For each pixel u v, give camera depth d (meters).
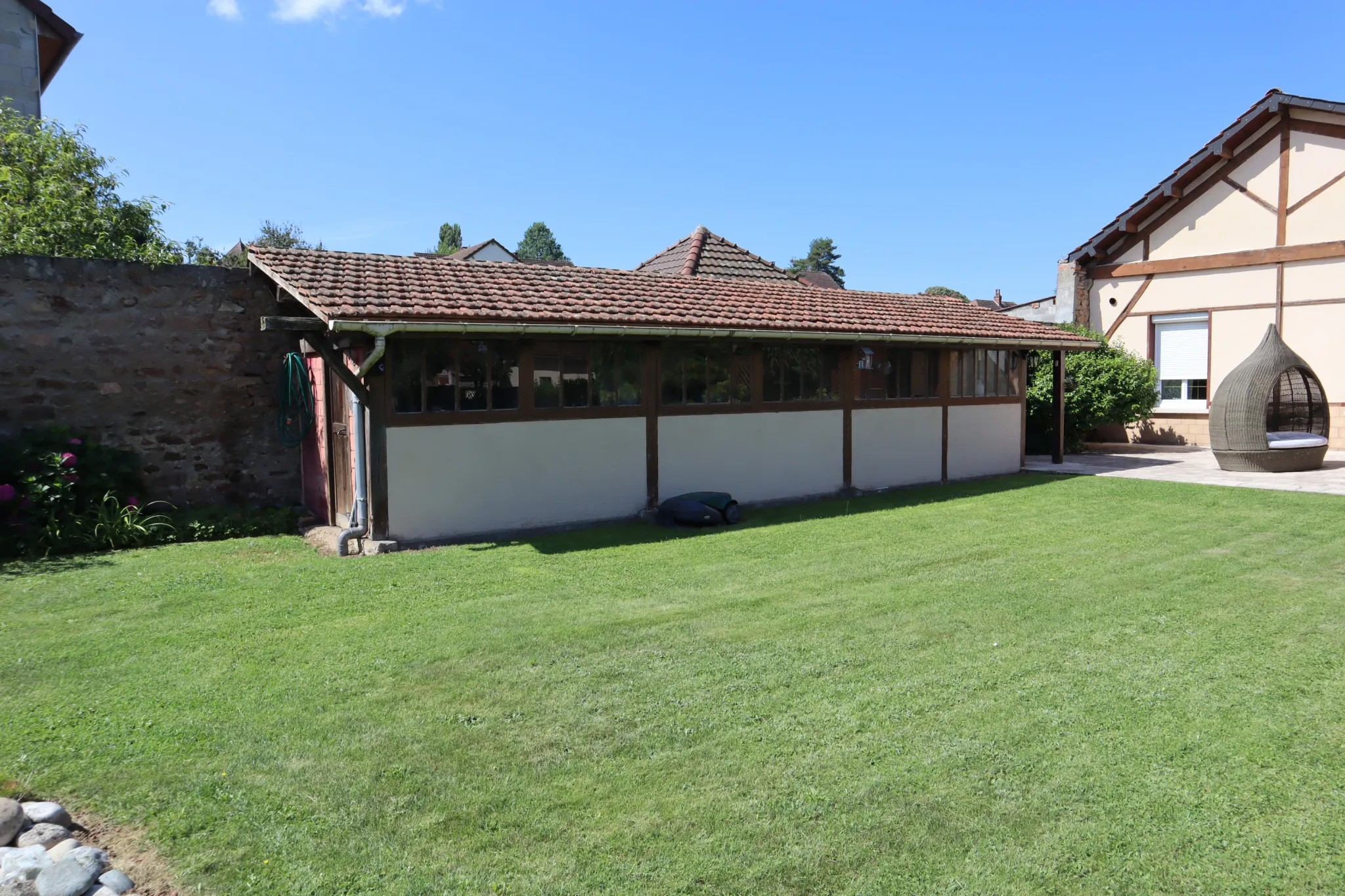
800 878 2.91
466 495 8.73
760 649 5.22
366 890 2.85
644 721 4.17
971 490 12.45
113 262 9.59
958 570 7.32
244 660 5.03
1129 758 3.76
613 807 3.38
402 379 8.32
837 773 3.63
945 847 3.09
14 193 11.62
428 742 3.95
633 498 9.91
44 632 5.58
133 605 6.22
